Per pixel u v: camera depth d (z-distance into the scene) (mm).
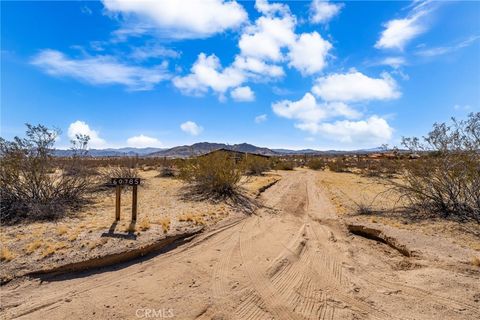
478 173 9953
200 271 6078
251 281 5723
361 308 4848
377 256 7641
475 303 4891
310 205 14859
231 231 9219
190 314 4480
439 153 11078
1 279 5242
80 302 4711
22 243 6805
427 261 6730
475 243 7805
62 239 7137
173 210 11281
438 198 11086
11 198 10414
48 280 5449
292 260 6957
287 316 4559
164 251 7203
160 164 34469
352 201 15125
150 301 4809
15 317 4270
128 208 11578
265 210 12984
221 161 15930
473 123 10422
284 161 48156
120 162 25188
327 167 49156
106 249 6609
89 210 11102
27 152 11086
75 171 12680
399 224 10031
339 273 6289
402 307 4871
